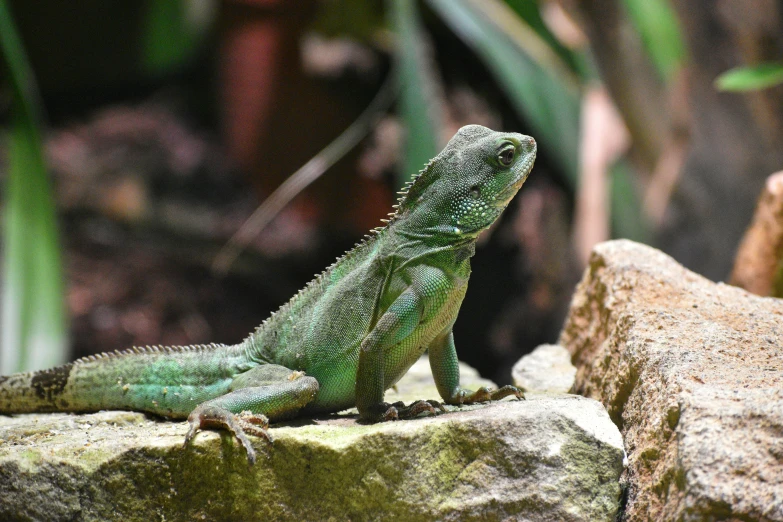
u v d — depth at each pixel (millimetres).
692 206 17312
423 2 15680
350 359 7270
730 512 5051
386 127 17219
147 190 21844
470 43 13711
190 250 20812
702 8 17781
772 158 17281
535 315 17484
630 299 7875
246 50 17891
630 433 6762
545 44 13508
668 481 5746
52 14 21875
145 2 22234
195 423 6473
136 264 20172
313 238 21078
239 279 20594
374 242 7500
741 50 17719
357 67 17406
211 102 23953
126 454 6355
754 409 5391
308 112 17812
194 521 6379
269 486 6328
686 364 6336
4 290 11148
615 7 15672
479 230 7023
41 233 11461
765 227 10750
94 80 23469
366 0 16875
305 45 17516
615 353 7551
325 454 6230
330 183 17812
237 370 7586
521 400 7391
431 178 7160
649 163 15711
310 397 7086
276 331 7594
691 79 17453
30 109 11375
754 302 7980
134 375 7805
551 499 6141
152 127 23875
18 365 10805
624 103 15758
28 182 11461
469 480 6223
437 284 6926
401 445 6211
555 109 13258
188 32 22656
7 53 11156
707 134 17406
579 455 6242
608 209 13844
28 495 6305
